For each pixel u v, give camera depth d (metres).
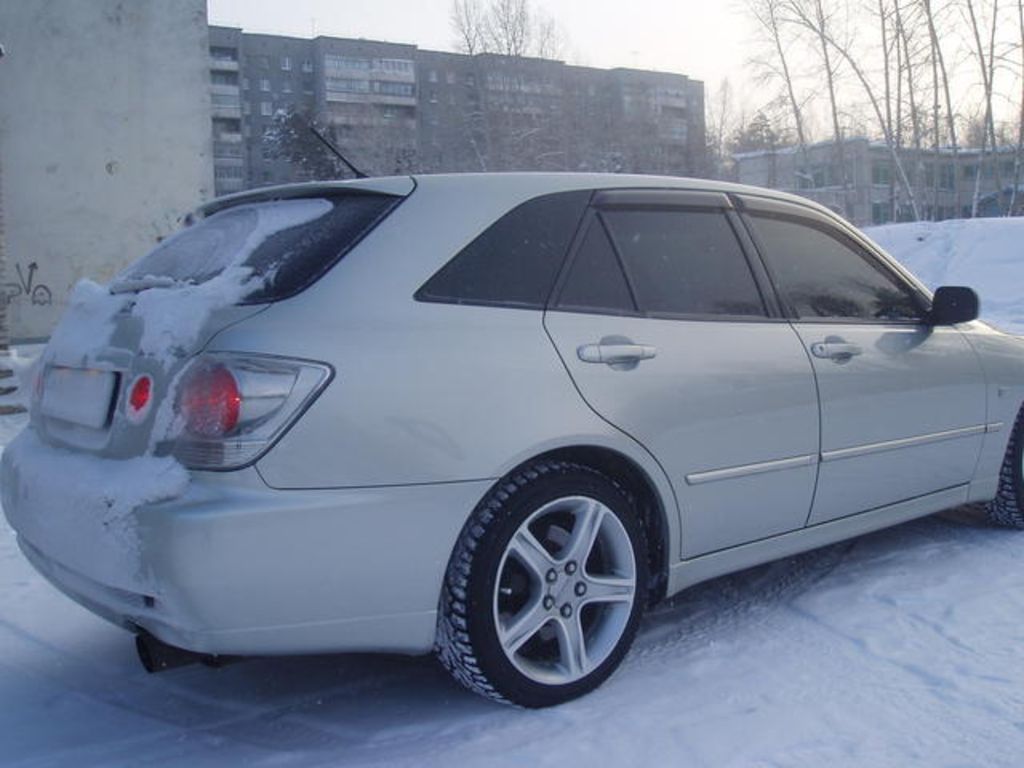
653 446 3.24
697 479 3.37
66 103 14.55
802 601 3.92
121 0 14.80
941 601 3.86
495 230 3.15
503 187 3.25
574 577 3.09
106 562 2.69
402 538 2.75
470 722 3.02
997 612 3.73
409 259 2.97
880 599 3.90
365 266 2.91
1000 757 2.71
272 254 3.01
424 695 3.25
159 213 15.23
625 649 3.22
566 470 3.06
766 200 3.97
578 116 40.59
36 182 14.41
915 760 2.70
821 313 3.95
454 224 3.09
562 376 3.06
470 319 2.98
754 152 50.31
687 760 2.73
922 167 32.94
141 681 3.44
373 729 3.01
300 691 3.32
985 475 4.57
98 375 3.00
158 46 15.11
